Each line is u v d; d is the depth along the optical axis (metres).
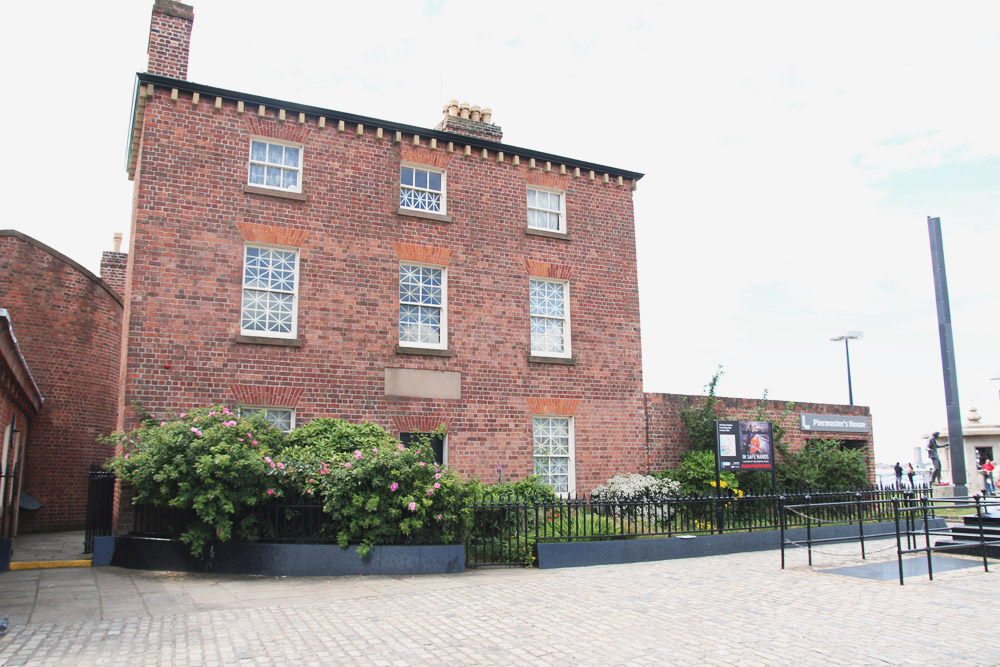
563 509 13.12
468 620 7.64
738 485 16.84
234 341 13.16
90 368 20.23
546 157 16.89
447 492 11.12
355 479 10.84
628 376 17.09
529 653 6.38
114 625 7.36
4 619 7.44
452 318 15.27
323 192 14.45
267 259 13.91
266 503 10.95
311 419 13.58
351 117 14.84
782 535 11.47
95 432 20.23
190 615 7.84
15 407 15.88
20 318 18.91
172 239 12.99
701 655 6.32
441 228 15.53
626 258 17.66
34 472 18.73
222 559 10.73
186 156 13.34
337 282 14.27
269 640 6.77
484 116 17.47
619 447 16.64
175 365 12.66
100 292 20.69
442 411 14.80
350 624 7.43
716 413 18.09
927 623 7.49
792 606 8.39
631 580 10.21
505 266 16.08
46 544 14.91
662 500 13.27
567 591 9.34
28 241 19.30
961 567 11.24
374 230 14.81
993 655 6.28
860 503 12.74
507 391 15.55
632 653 6.39
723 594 9.13
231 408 12.93
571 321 16.64
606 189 17.77
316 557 10.62
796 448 19.66
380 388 14.30
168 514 11.97
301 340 13.71
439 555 10.92
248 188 13.72
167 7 14.12
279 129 14.27
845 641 6.77
